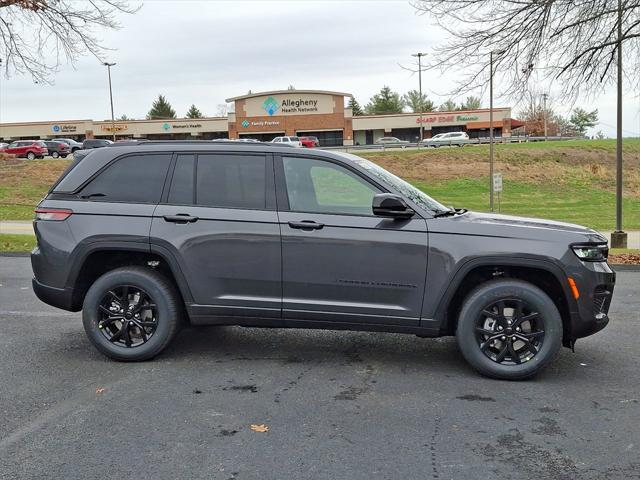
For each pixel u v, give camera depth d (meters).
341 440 3.80
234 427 4.00
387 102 112.31
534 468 3.44
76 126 73.88
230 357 5.56
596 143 47.41
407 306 4.99
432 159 40.84
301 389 4.72
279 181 5.17
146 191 5.34
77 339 6.17
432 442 3.78
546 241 4.84
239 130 72.00
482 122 71.19
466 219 5.07
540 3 11.15
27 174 34.41
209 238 5.13
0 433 3.93
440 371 5.17
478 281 5.16
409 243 4.91
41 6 14.24
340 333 6.43
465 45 12.00
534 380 4.94
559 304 5.11
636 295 8.66
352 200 5.10
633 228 22.62
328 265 5.00
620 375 5.08
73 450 3.68
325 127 71.75
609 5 11.22
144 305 5.34
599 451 3.65
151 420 4.12
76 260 5.27
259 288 5.13
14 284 9.30
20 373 5.11
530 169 39.00
